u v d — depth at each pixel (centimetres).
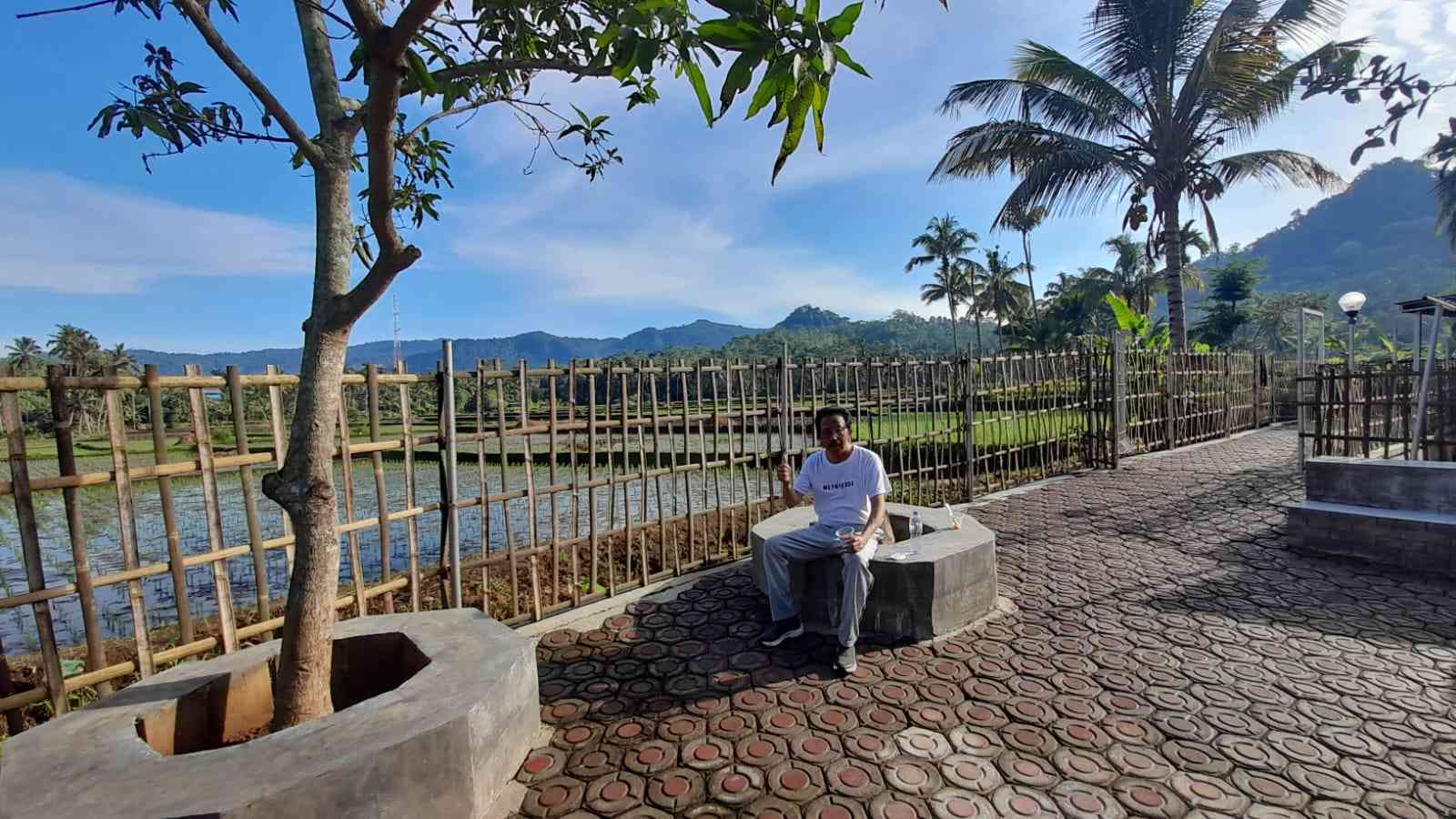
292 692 260
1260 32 1139
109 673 286
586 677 359
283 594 694
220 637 318
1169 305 1342
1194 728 289
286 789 196
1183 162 1273
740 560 563
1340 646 365
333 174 266
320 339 263
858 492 399
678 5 171
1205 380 1278
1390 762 262
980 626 406
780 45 142
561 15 260
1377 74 213
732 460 569
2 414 259
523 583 549
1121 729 290
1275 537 583
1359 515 512
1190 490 798
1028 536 615
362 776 211
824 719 307
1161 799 245
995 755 274
